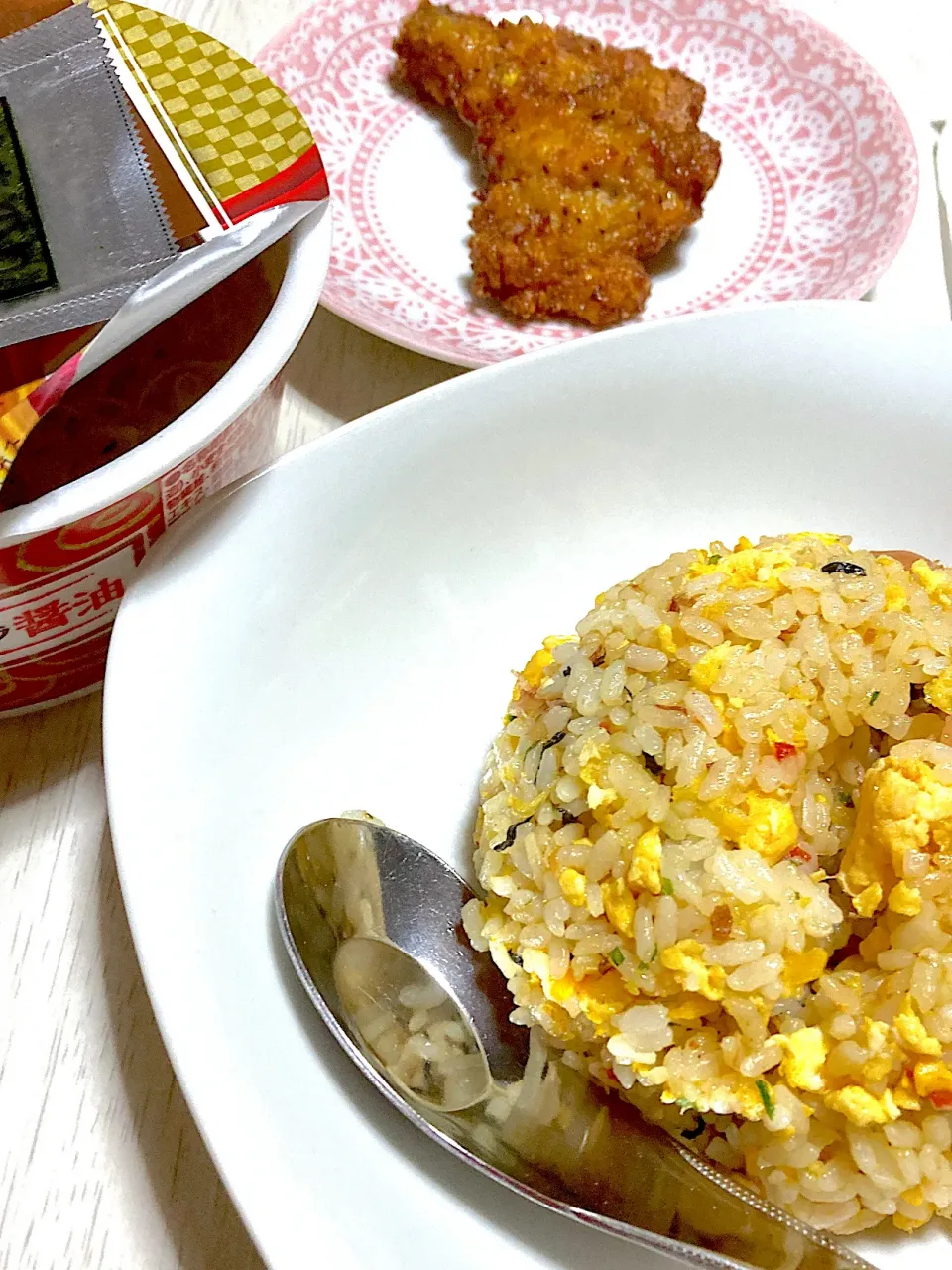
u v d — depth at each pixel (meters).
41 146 0.17
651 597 0.17
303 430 0.23
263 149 0.17
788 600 0.17
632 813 0.15
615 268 0.25
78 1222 0.15
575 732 0.17
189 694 0.16
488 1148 0.15
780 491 0.21
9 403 0.14
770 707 0.16
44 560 0.15
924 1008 0.14
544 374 0.19
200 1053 0.14
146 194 0.16
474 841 0.19
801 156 0.29
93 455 0.16
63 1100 0.16
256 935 0.16
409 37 0.28
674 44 0.30
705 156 0.27
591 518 0.21
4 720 0.19
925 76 0.31
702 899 0.15
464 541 0.20
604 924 0.15
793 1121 0.14
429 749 0.19
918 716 0.16
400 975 0.16
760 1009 0.15
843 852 0.16
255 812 0.17
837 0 0.32
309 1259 0.13
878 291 0.26
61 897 0.18
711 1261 0.13
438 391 0.18
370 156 0.28
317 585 0.18
